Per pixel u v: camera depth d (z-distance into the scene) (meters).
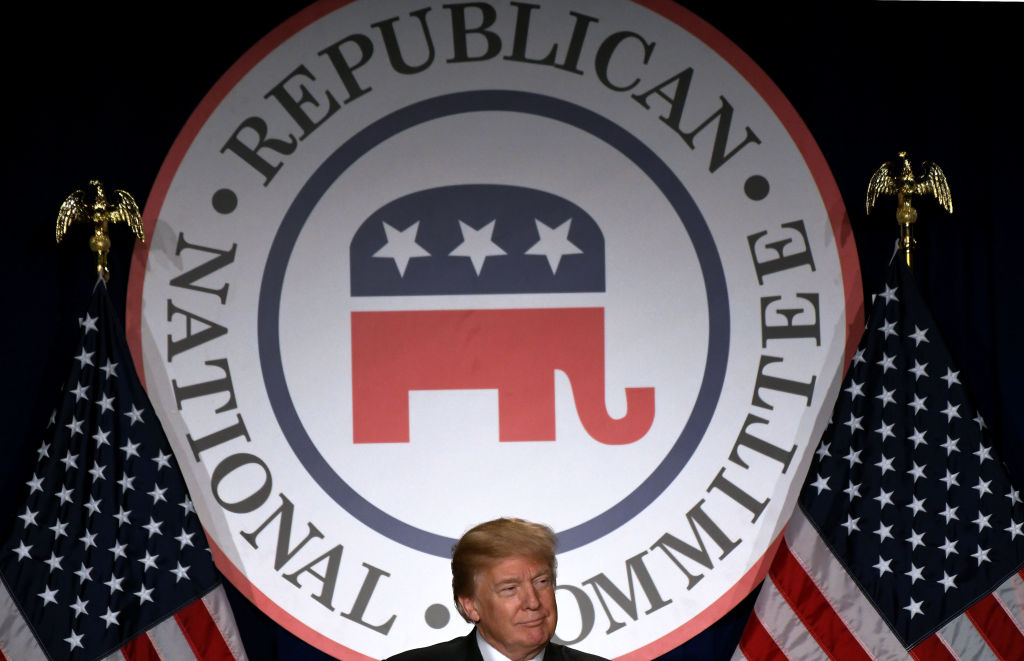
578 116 9.80
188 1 9.63
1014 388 9.95
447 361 9.61
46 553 8.84
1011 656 9.16
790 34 9.98
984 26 10.10
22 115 9.45
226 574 9.31
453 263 9.66
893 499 9.40
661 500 9.62
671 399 9.69
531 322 9.68
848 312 9.80
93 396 9.11
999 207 10.01
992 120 10.05
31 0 9.51
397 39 9.74
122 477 9.05
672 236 9.77
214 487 9.38
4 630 8.70
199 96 9.60
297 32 9.69
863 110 9.99
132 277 9.41
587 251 9.73
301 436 9.48
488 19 9.80
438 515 9.52
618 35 9.88
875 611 9.27
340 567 9.43
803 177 9.86
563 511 9.58
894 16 10.02
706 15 9.98
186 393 9.40
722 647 9.65
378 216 9.64
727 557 9.60
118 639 8.85
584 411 9.66
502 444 9.59
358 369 9.55
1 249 9.37
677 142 9.83
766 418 9.70
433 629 9.43
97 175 9.48
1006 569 9.25
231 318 9.48
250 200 9.55
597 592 9.53
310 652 9.41
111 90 9.53
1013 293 10.00
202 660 8.95
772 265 9.80
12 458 9.26
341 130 9.66
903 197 9.55
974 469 9.38
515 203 9.73
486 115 9.75
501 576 7.44
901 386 9.52
